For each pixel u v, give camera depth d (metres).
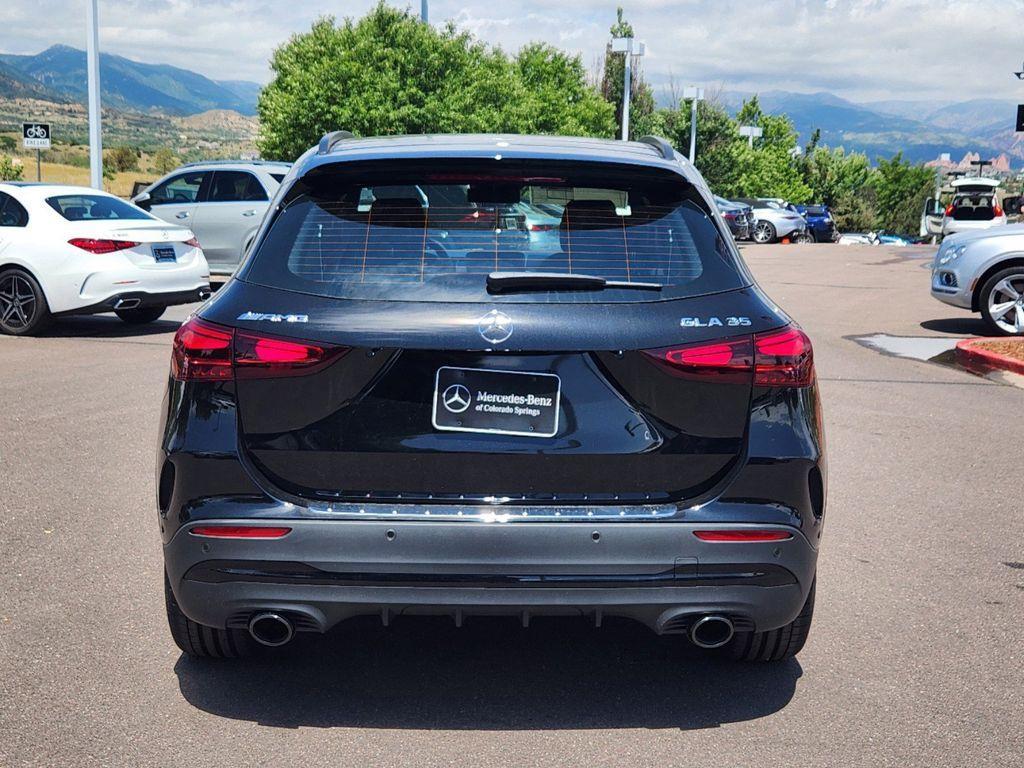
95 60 21.80
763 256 29.36
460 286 3.16
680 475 3.15
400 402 3.10
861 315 15.16
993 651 3.97
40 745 3.16
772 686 3.67
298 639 4.02
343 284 3.19
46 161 119.06
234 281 3.31
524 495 3.11
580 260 3.24
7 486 5.94
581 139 4.05
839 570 4.84
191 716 3.37
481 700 3.53
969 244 13.02
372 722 3.36
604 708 3.48
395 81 29.64
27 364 10.00
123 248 11.80
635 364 3.10
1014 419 8.17
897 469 6.64
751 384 3.17
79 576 4.57
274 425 3.14
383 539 3.06
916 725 3.38
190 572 3.18
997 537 5.34
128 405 8.15
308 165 3.46
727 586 3.15
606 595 3.10
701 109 61.97
